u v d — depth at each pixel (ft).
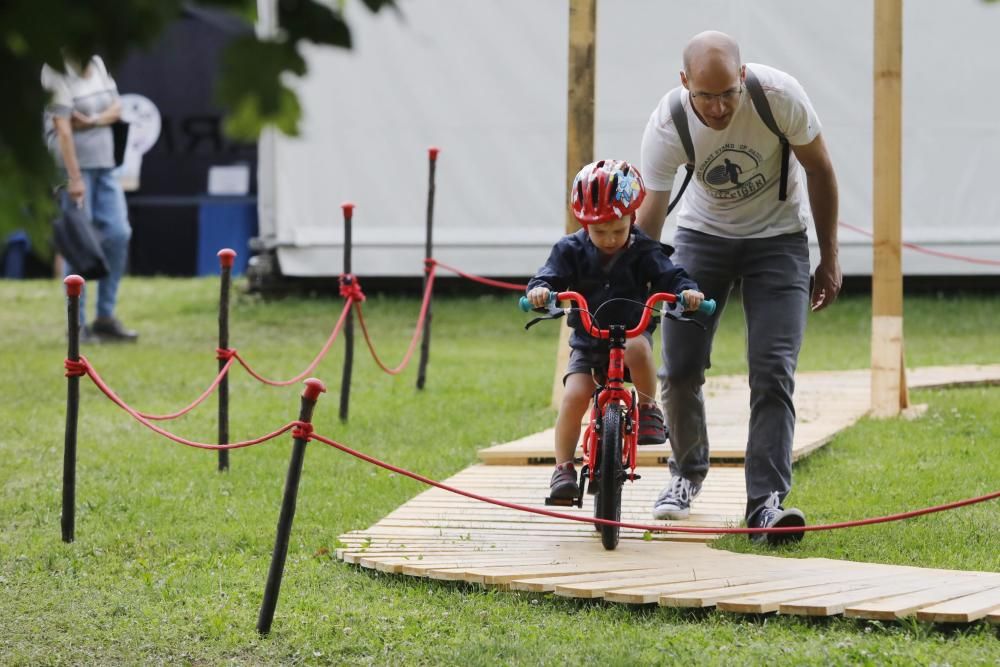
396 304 216.74
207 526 90.07
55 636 66.95
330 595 72.90
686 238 80.28
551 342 185.57
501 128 210.18
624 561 75.31
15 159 28.55
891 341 125.49
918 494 94.63
